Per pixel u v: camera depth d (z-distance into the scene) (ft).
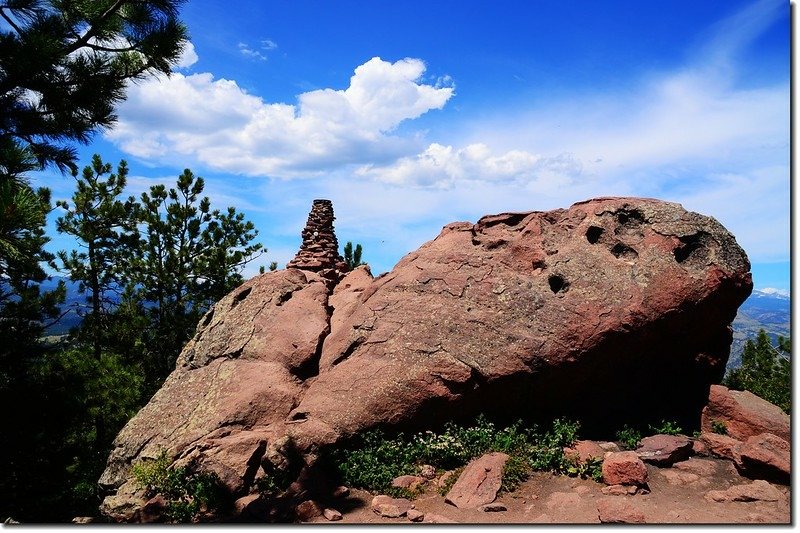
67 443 56.34
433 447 35.94
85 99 37.04
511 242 45.60
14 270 56.39
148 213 91.76
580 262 41.52
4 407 47.21
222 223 100.37
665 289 38.04
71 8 36.37
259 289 52.54
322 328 46.57
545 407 39.75
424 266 46.44
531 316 39.78
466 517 28.81
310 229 75.20
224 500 35.47
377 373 39.96
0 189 28.12
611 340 37.78
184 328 90.58
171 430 42.47
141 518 34.68
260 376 43.75
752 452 31.32
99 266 90.33
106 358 69.10
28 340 54.70
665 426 38.01
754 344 109.19
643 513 26.25
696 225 40.37
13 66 32.42
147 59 39.88
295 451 36.73
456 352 39.37
